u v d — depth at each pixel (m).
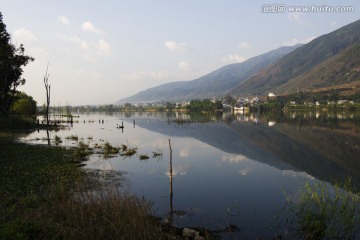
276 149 41.75
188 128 82.44
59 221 11.23
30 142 43.78
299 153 38.19
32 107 112.56
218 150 40.91
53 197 14.48
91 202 12.56
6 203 14.65
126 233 10.39
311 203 16.31
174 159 33.16
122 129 77.81
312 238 12.55
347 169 28.38
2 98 65.44
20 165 25.25
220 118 134.75
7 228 9.17
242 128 78.50
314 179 24.16
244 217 14.98
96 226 10.67
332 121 94.38
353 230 13.05
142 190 19.91
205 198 18.27
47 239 9.49
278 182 22.77
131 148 41.97
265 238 12.61
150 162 30.83
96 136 59.97
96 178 22.56
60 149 36.19
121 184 21.14
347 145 44.81
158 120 129.88
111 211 11.76
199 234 12.77
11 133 57.12
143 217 11.88
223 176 24.75
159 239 10.89
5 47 57.16
